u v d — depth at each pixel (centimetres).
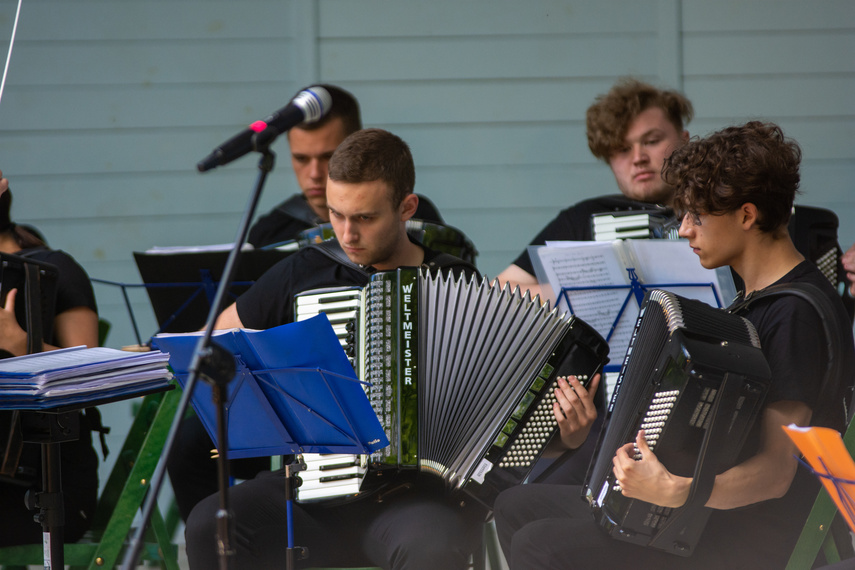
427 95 1700
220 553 644
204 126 1697
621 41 1694
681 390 669
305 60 1688
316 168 1242
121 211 1695
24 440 781
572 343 847
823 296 703
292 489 809
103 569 956
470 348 854
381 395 852
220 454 639
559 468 1052
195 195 1703
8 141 1675
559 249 973
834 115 1697
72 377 750
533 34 1694
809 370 683
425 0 1689
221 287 628
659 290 751
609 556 740
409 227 1033
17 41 1667
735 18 1688
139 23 1681
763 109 1697
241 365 752
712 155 725
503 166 1711
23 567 1057
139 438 1096
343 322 866
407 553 806
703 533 731
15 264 934
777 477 681
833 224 1130
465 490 845
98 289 1694
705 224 736
